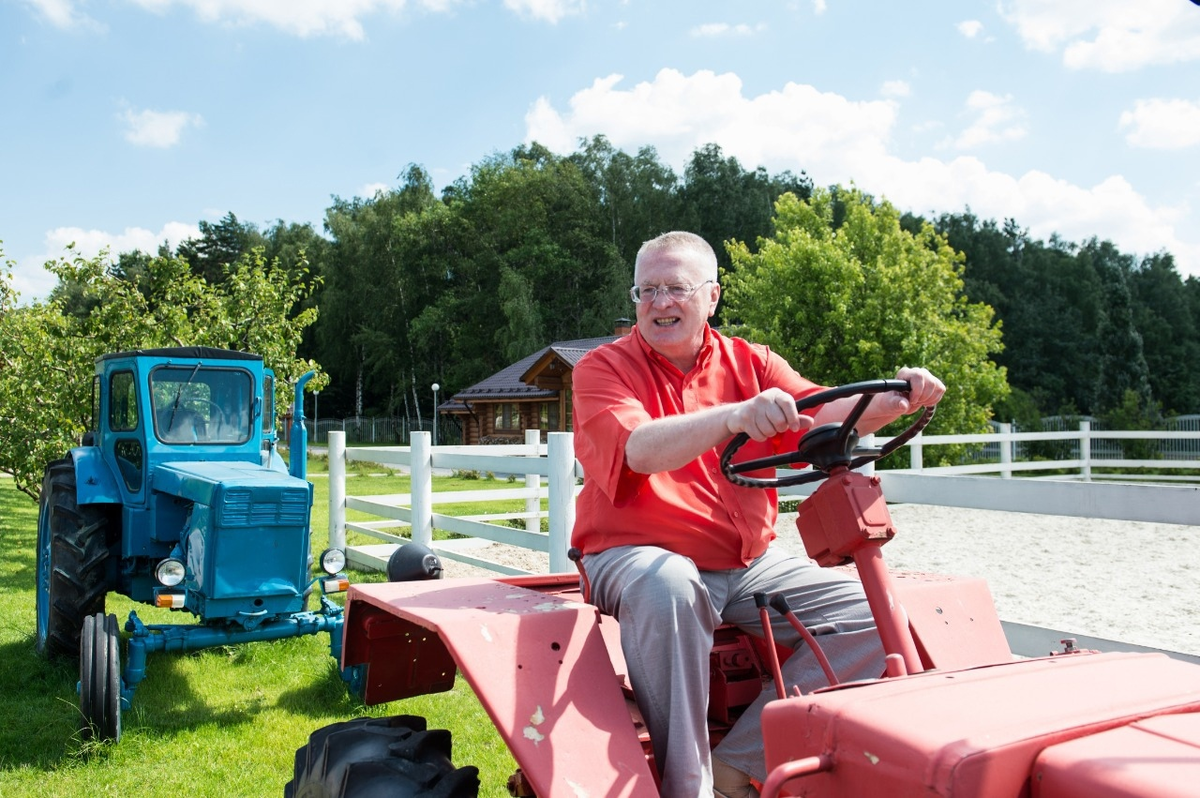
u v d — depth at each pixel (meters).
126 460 6.00
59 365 10.58
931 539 9.84
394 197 55.78
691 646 2.12
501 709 1.89
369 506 9.18
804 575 2.51
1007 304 55.56
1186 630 5.45
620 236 52.50
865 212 18.25
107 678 4.52
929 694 1.51
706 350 2.65
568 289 50.59
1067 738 1.34
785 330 17.27
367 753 2.24
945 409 16.59
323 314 53.78
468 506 14.68
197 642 4.96
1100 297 57.50
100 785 4.08
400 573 3.42
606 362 2.53
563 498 6.10
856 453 2.30
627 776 1.86
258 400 6.18
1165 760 1.24
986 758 1.27
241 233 67.56
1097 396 50.31
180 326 10.92
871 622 2.36
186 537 5.41
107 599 7.55
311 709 5.05
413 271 53.06
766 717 1.60
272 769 4.25
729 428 1.96
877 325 16.70
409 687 2.75
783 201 19.84
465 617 2.09
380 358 51.59
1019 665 1.70
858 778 1.39
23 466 10.38
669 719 2.08
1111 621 5.74
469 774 2.14
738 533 2.48
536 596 2.36
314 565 9.12
